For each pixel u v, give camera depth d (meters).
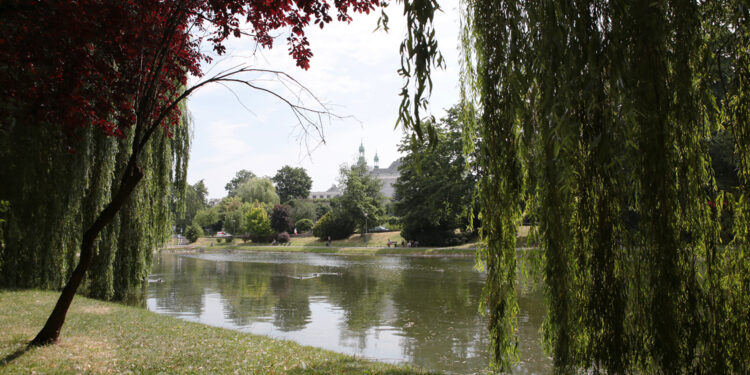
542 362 7.90
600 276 4.41
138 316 10.30
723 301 4.13
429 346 9.25
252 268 30.50
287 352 7.38
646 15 4.05
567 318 4.56
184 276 24.78
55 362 6.04
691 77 4.12
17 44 5.66
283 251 56.66
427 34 4.36
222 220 88.38
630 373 4.33
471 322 11.69
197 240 78.62
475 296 16.23
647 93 4.06
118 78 7.13
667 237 4.04
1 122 6.71
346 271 27.38
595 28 4.31
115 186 13.27
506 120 5.06
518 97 4.74
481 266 5.54
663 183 4.04
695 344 4.02
